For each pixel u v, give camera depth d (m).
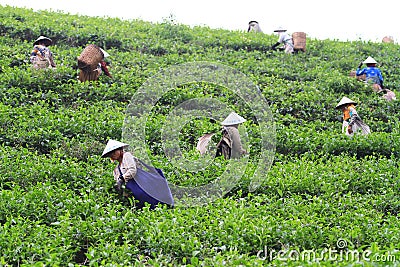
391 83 32.22
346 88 29.64
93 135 21.92
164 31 37.03
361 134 23.44
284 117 25.64
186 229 15.06
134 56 31.05
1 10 36.16
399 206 18.00
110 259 13.84
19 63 28.31
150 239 14.53
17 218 15.37
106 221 15.48
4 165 18.34
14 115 22.52
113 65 29.44
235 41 36.09
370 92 29.69
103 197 17.22
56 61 28.53
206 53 33.78
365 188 19.28
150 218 15.70
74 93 25.30
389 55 37.50
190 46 34.88
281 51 35.50
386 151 23.05
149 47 33.47
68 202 16.30
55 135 21.34
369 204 17.97
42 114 22.80
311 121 26.14
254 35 38.38
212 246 14.80
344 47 37.97
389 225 15.91
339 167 20.22
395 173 20.14
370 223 15.98
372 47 39.16
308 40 38.56
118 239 15.12
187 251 14.34
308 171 19.73
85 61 26.20
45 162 19.03
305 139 22.70
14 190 16.78
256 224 15.34
